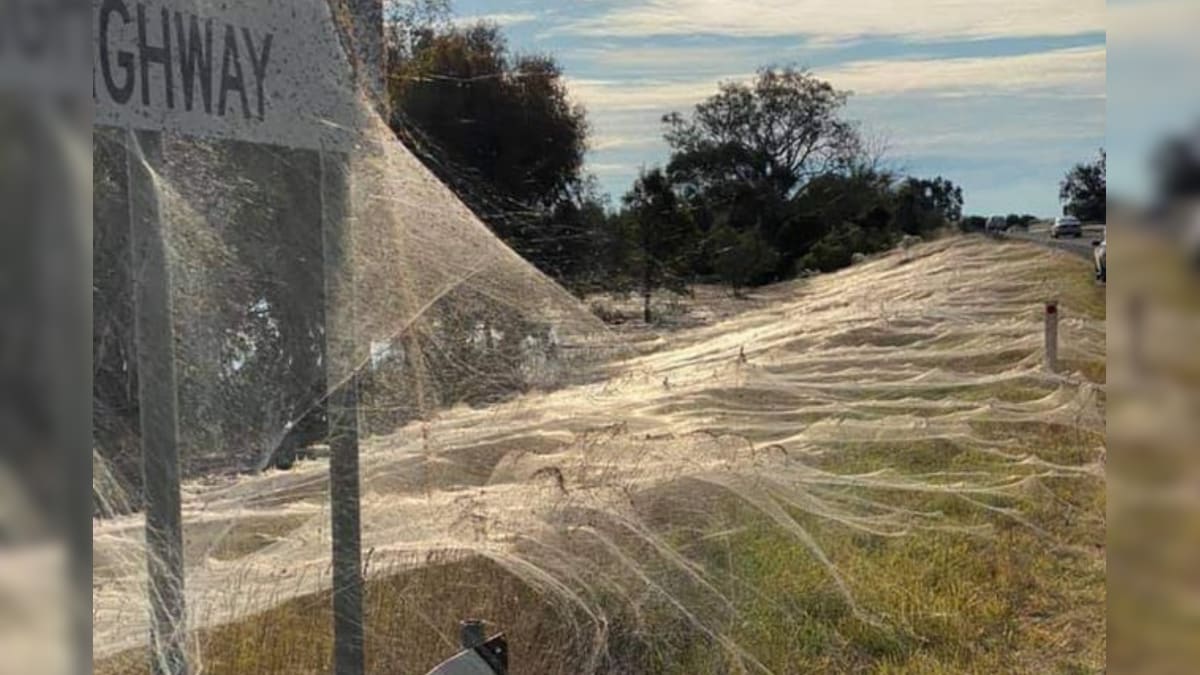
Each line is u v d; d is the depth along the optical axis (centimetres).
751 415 793
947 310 1287
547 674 409
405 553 411
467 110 1282
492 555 431
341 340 347
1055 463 721
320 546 383
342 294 349
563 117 1390
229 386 335
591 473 503
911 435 793
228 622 331
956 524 617
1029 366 1004
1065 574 543
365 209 408
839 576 514
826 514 596
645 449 542
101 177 269
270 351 342
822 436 761
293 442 382
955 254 1716
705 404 743
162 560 259
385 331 420
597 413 636
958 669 450
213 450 334
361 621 323
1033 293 1288
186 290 314
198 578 327
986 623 488
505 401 611
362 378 424
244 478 351
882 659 461
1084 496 658
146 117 231
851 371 1004
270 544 384
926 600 507
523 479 494
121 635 265
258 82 271
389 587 397
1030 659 455
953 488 671
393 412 489
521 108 1332
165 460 259
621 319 1276
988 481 688
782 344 1102
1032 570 546
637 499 494
